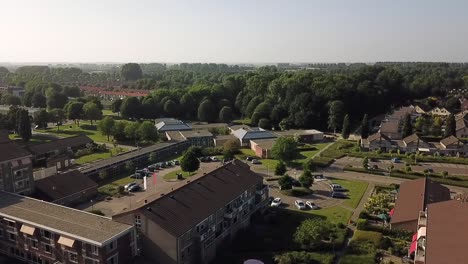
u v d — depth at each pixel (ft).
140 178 356.79
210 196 227.40
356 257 204.54
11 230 208.74
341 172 374.22
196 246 201.77
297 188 320.50
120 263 185.98
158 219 190.08
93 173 339.36
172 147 453.58
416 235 206.49
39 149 419.74
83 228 190.90
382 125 537.65
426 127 551.59
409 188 278.26
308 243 216.13
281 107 609.42
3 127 542.16
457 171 375.04
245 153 452.76
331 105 576.61
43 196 277.03
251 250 216.54
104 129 516.73
